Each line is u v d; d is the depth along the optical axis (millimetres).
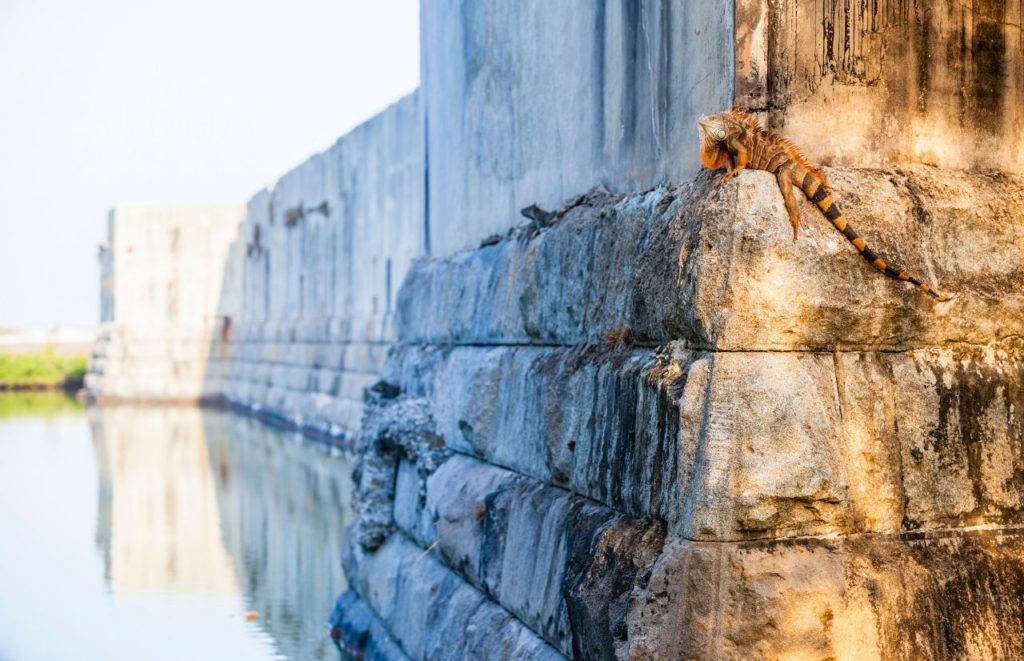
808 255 5098
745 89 5281
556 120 7668
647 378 5523
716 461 4961
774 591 4895
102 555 14805
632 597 5234
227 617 11562
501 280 8164
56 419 37219
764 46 5297
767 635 4879
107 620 11539
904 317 5273
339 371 28266
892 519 5203
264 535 15883
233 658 10094
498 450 7840
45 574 13742
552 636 6219
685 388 5137
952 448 5367
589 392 6277
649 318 5672
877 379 5238
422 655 8234
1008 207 5586
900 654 5039
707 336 5129
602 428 6055
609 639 5363
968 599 5219
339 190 28453
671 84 5945
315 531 16078
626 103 6535
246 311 42156
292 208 34531
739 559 4918
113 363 45500
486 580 7375
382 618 9547
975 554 5312
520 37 8375
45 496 19875
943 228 5434
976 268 5492
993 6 5695
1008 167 5766
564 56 7500
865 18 5445
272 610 11844
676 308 5328
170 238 45406
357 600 10680
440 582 8328
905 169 5520
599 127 6934
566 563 6098
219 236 45156
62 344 70062
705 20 5555
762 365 5051
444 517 8320
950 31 5621
